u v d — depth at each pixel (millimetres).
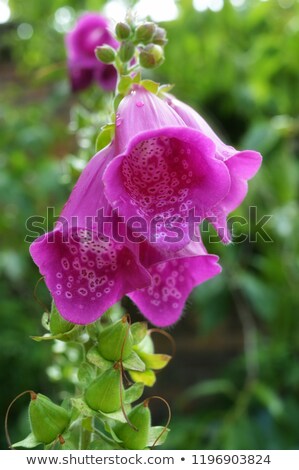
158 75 548
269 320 529
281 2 571
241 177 223
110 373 214
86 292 205
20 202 554
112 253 209
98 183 208
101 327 224
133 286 203
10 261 556
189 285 234
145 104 217
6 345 560
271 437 523
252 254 567
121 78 225
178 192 208
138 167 213
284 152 540
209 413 564
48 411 218
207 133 225
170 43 537
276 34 557
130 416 219
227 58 540
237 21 548
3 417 573
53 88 645
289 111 563
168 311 232
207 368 663
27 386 567
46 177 525
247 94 543
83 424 220
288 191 530
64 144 614
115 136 213
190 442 525
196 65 542
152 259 208
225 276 519
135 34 235
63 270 205
